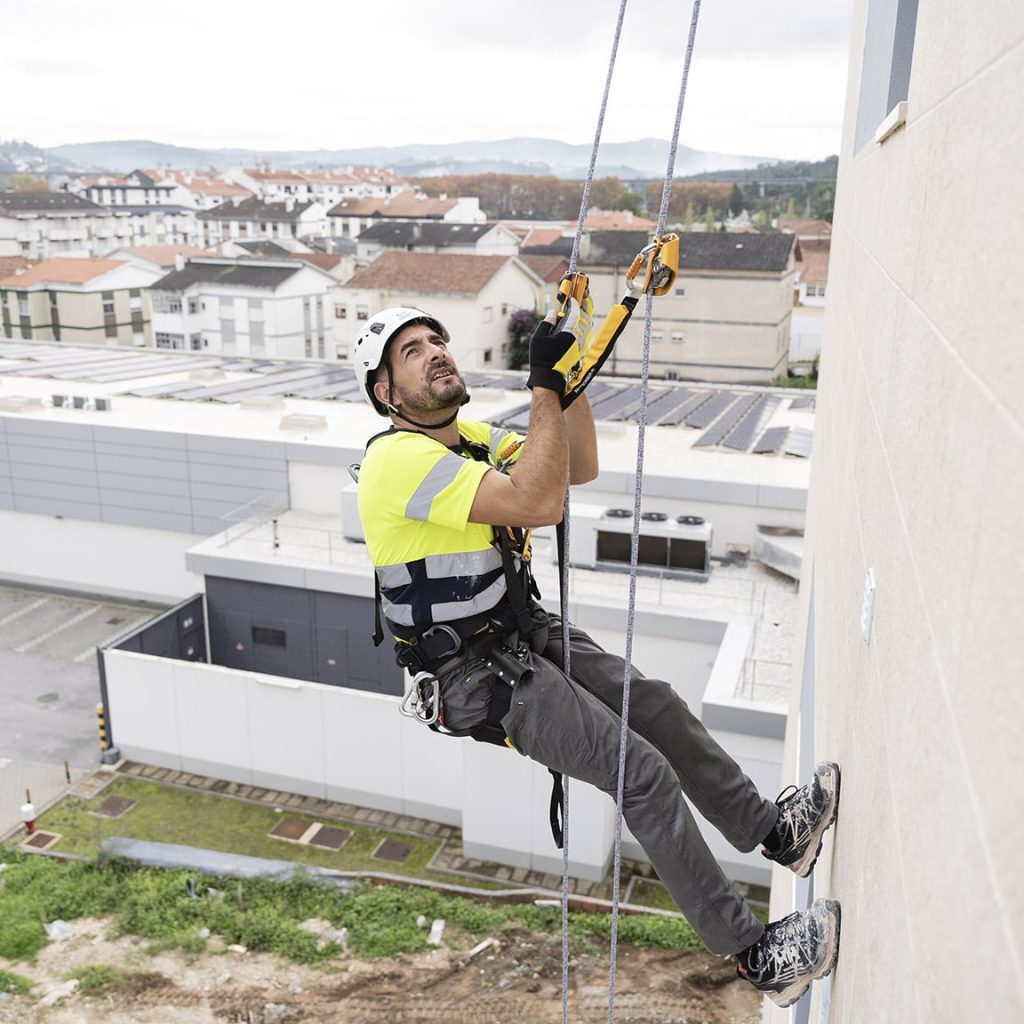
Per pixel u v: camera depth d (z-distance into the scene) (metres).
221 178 188.38
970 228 1.34
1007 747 0.94
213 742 19.69
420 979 14.49
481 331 54.34
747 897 16.38
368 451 2.92
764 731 15.62
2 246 101.06
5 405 30.12
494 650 2.89
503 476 2.64
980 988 0.97
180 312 61.88
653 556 21.00
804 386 52.97
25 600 28.86
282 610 22.80
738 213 158.50
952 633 1.25
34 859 17.28
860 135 4.90
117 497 27.67
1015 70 1.10
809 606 8.02
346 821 18.55
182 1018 13.85
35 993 14.20
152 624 21.80
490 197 190.12
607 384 34.91
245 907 16.00
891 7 3.21
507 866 17.23
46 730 21.91
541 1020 13.70
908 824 1.50
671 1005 13.99
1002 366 1.08
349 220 116.62
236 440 26.16
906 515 1.82
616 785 2.80
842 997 2.45
